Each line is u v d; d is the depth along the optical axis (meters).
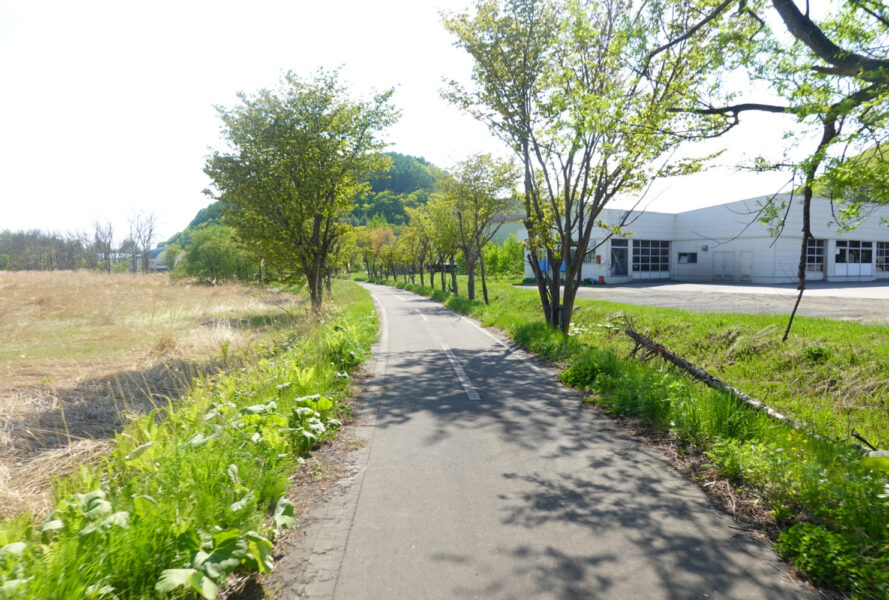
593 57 11.56
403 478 4.30
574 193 12.99
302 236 18.56
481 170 24.47
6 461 4.73
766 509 3.69
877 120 4.82
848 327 11.37
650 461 4.71
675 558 3.02
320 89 17.84
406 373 9.14
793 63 5.83
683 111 6.84
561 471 4.45
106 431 5.93
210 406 5.67
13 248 80.19
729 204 39.03
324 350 9.30
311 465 4.63
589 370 8.13
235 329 14.73
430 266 42.84
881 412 7.26
